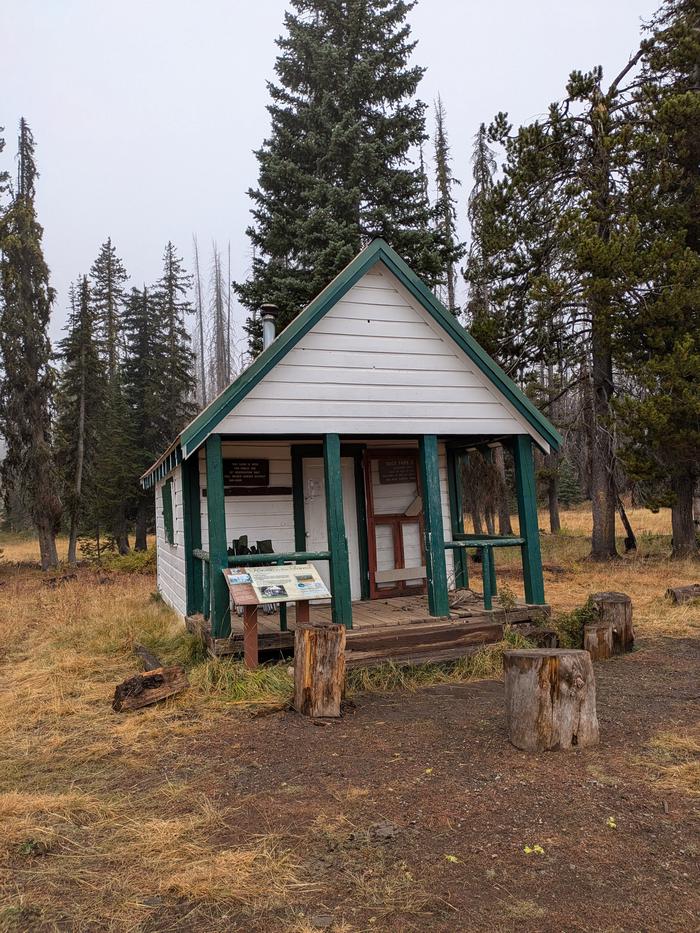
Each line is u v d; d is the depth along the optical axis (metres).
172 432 32.56
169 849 3.44
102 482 27.66
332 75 19.75
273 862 3.24
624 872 3.07
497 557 20.75
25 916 2.91
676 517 17.86
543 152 17.36
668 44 17.11
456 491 10.29
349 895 2.96
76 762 4.82
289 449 9.45
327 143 19.36
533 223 18.30
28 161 26.09
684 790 3.93
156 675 6.24
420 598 9.55
